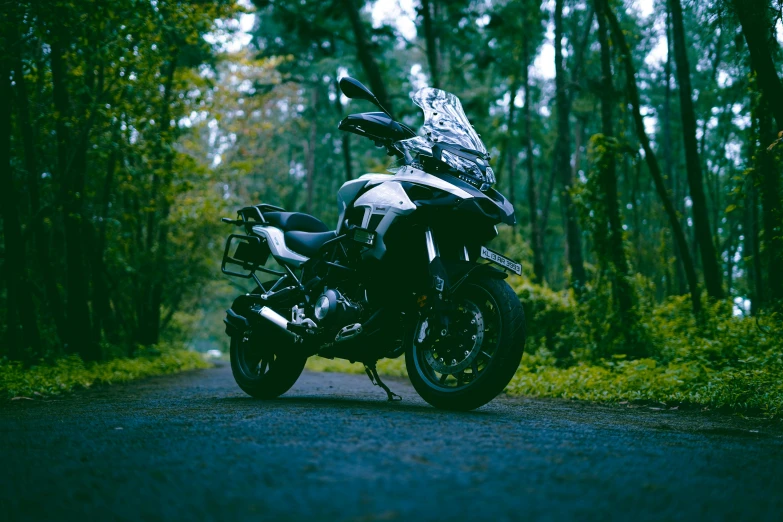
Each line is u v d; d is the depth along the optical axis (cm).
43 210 1096
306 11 1667
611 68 1302
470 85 2622
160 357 1878
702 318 1173
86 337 1259
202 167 1777
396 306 498
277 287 592
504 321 453
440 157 484
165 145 1349
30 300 1084
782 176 806
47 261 1215
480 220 469
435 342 479
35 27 927
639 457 299
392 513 194
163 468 269
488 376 453
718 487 252
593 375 822
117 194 1659
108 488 244
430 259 463
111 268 1759
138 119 1278
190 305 3198
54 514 214
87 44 1027
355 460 264
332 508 200
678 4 1176
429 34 1731
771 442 383
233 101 2258
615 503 217
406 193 485
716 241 2261
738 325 1074
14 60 928
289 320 573
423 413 432
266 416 406
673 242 2223
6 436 368
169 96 1561
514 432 348
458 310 472
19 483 257
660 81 3058
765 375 656
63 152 1183
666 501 225
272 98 2956
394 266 487
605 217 1097
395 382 1041
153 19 1120
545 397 786
